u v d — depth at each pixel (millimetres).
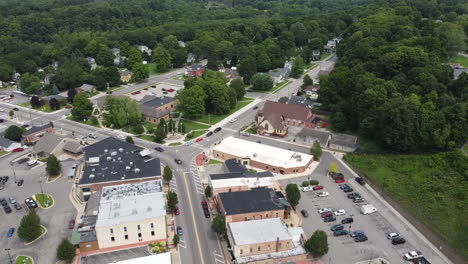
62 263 91000
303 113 175000
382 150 151500
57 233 102375
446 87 163500
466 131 143625
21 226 97750
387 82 164375
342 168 138000
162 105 192125
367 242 99312
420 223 106812
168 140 161625
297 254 91875
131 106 175750
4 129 172375
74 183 127625
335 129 170750
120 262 85250
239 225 97250
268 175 122500
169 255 87500
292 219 107875
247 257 90750
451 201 119062
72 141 150875
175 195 108812
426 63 180375
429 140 144250
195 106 182375
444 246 98000
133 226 96000
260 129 167250
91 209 104125
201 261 92188
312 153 144250
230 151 143375
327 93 186875
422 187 126312
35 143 158375
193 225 105500
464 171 130500
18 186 125750
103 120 184000
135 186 112625
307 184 124812
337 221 107812
